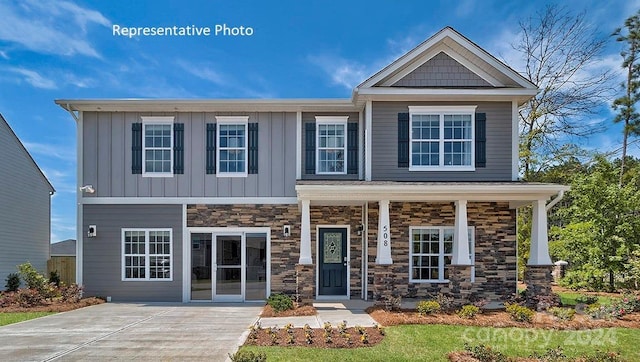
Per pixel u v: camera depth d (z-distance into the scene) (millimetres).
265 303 13359
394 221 13266
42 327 9711
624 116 22938
